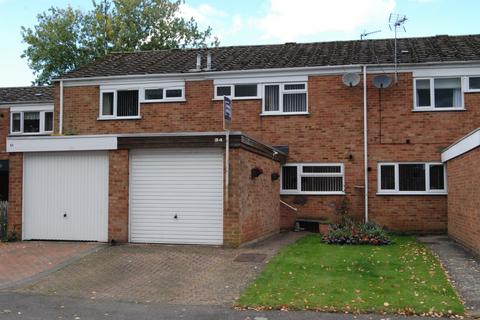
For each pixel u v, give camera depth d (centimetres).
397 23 1792
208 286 941
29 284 972
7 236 1438
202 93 1900
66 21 3819
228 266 1080
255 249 1273
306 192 1809
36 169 1440
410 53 1881
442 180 1733
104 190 1395
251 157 1412
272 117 1845
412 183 1753
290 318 752
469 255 1217
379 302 820
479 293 873
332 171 1808
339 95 1811
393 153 1766
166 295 893
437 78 1748
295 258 1150
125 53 2389
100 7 3906
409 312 773
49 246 1330
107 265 1112
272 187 1672
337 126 1808
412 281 948
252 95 1870
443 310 779
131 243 1361
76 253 1232
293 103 1847
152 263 1122
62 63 3866
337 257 1166
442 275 993
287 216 1817
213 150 1335
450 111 1731
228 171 1302
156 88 1942
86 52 3850
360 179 1783
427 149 1744
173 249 1267
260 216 1509
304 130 1828
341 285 922
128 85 1956
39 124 2512
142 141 1361
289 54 2048
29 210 1438
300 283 937
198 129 1895
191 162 1348
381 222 1759
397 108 1769
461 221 1392
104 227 1389
